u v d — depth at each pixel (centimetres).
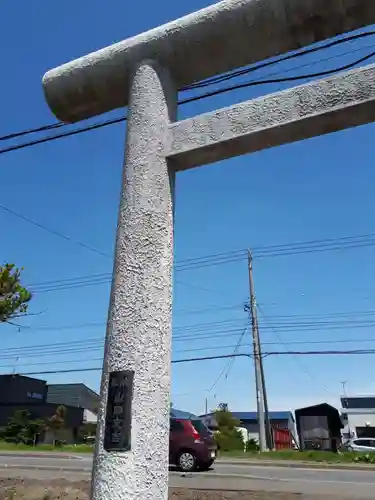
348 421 3309
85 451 2120
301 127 187
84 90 239
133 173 198
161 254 185
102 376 172
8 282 703
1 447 2403
